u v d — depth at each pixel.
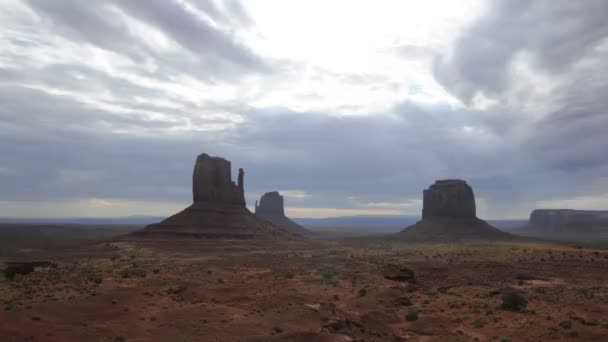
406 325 34.34
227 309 36.00
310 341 27.14
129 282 49.25
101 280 48.84
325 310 35.75
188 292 43.69
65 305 34.34
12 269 54.78
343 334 29.47
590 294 47.03
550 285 54.94
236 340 27.64
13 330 26.03
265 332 29.83
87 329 28.84
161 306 37.28
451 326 33.88
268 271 62.66
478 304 41.44
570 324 31.84
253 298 41.34
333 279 55.41
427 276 63.38
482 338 30.69
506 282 58.12
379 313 36.16
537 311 37.97
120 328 29.75
